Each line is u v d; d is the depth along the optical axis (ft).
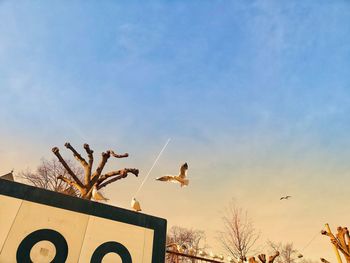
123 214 17.85
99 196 19.77
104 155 36.01
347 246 49.98
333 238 51.96
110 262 15.57
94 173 34.91
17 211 14.75
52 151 34.76
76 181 34.76
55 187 86.07
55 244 14.70
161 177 20.81
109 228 16.76
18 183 15.72
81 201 16.97
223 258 49.37
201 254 48.80
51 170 90.89
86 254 15.17
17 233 14.11
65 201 16.44
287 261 95.71
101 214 17.10
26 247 13.92
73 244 15.16
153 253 17.20
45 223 15.07
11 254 13.39
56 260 14.25
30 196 15.57
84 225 16.14
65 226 15.52
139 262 16.39
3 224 14.05
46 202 15.81
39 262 13.80
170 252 36.40
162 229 18.65
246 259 69.72
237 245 75.97
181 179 20.35
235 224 80.53
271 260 52.95
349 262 48.73
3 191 15.03
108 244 16.11
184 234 107.65
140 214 18.52
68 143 36.11
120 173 35.09
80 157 36.17
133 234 17.30
